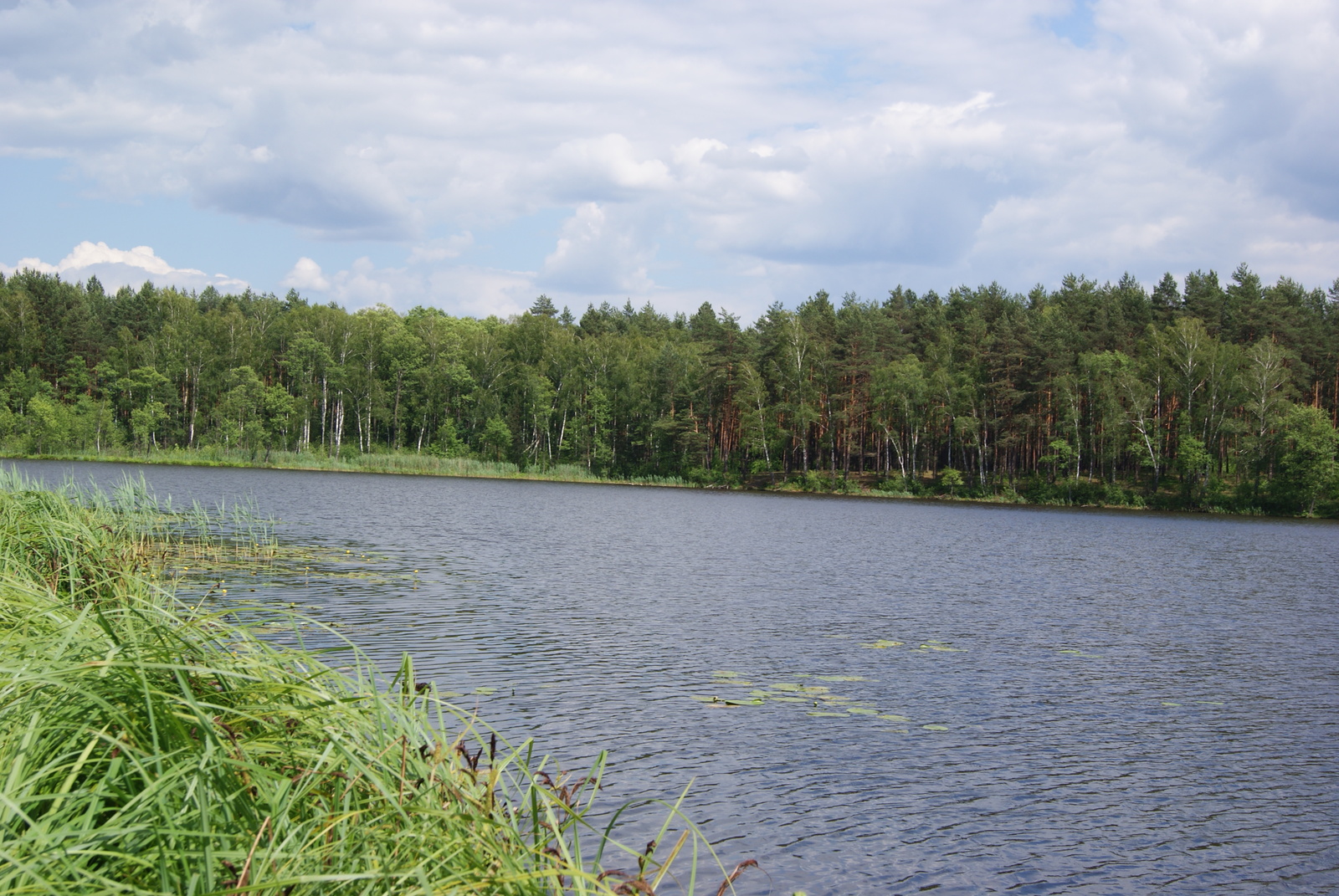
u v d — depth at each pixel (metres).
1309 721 13.43
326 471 94.69
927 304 134.38
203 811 3.80
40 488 15.70
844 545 38.91
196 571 21.62
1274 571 34.16
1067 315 102.75
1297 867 8.63
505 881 4.24
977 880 8.12
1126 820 9.62
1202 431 80.50
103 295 151.88
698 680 14.34
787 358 96.56
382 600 19.66
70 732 4.31
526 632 17.30
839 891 7.77
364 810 4.54
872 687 14.49
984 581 28.33
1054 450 87.06
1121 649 18.45
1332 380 89.88
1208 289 104.62
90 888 3.56
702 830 8.80
